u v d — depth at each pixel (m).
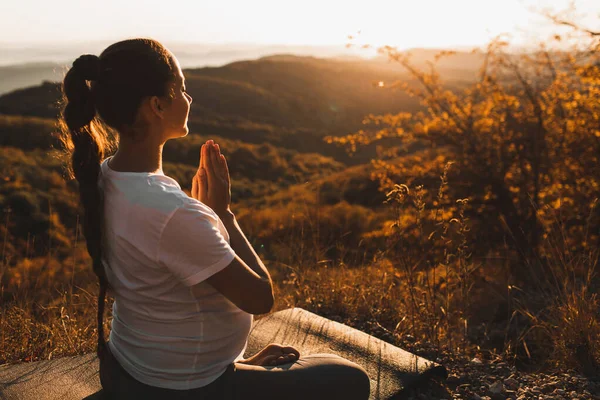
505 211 7.11
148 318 1.38
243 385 1.48
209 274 1.28
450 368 2.54
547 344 3.13
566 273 3.03
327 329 2.62
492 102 7.74
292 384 1.53
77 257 7.12
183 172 28.09
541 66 7.27
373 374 2.22
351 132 69.19
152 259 1.29
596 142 6.88
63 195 16.23
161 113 1.34
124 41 1.34
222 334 1.43
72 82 1.29
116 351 1.50
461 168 7.64
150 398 1.43
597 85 6.68
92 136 1.36
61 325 3.07
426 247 4.52
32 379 2.03
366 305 3.44
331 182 20.52
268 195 25.61
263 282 1.36
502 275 5.36
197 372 1.42
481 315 4.16
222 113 70.81
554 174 7.22
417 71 7.97
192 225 1.27
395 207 3.23
